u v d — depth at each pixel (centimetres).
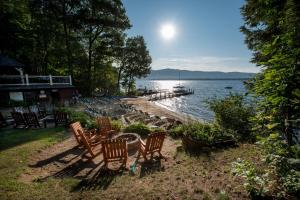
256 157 554
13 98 1925
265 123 401
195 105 3531
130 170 546
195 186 436
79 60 3400
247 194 375
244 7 965
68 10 2977
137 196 408
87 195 416
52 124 1200
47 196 412
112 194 419
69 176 520
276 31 693
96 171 553
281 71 304
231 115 894
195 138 726
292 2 423
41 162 619
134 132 961
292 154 337
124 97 3575
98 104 2220
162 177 497
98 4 2972
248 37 1096
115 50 3816
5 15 2434
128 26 3550
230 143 740
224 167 523
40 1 2747
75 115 1180
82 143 766
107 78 4112
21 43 2658
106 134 883
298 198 319
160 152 679
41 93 2080
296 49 297
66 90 2336
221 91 7612
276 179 360
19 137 893
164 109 2280
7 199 399
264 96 353
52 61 3453
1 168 561
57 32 2973
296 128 346
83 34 3347
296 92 278
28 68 3073
